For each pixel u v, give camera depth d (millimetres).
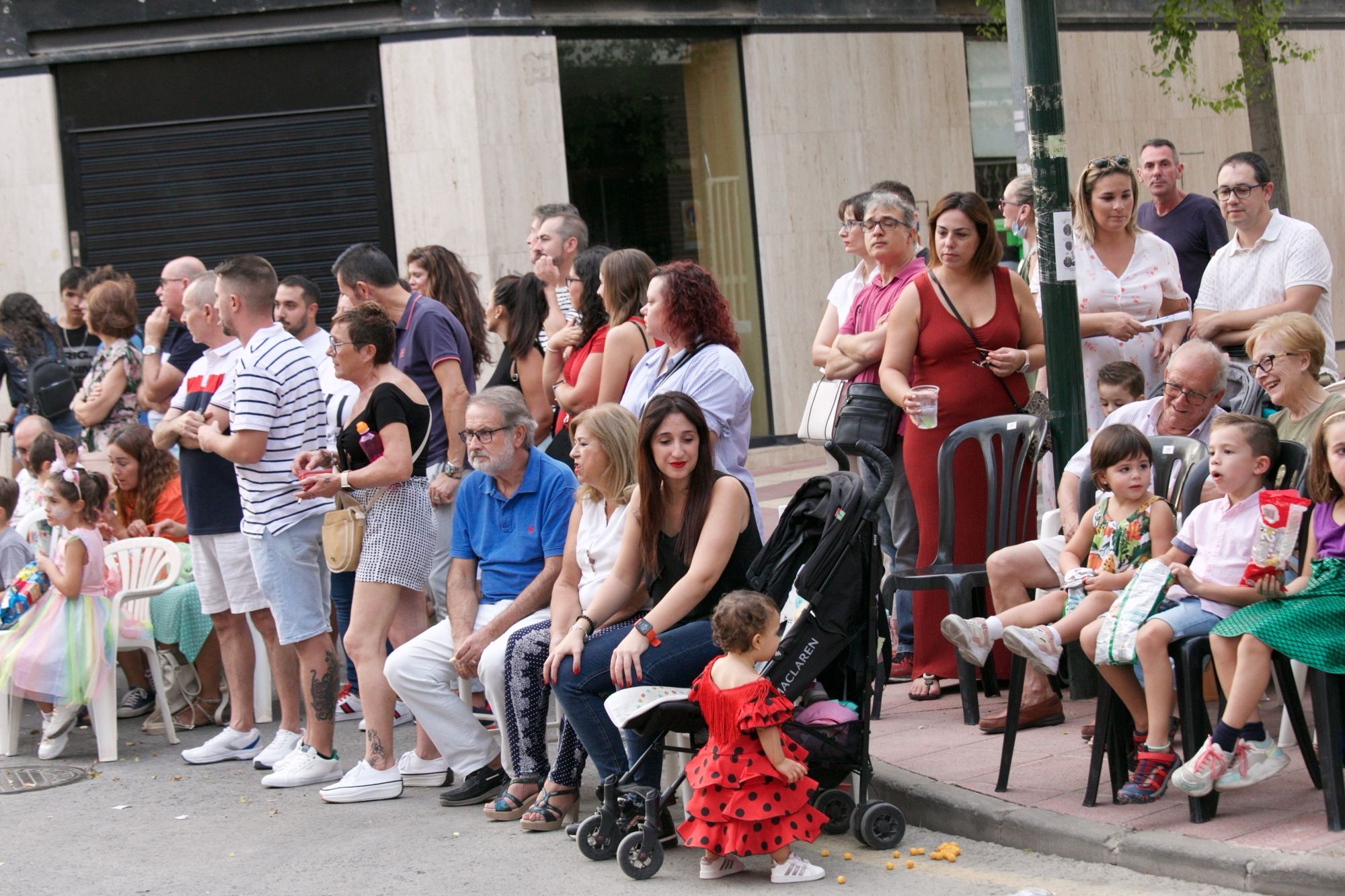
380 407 6160
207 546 7016
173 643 7922
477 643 5801
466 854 5309
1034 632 5094
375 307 6266
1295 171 18672
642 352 6605
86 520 7410
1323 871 4051
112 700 7301
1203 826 4602
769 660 4836
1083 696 6469
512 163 13203
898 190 7805
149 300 13445
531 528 5969
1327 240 18984
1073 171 16391
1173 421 5883
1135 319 6742
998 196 15664
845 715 5004
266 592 6480
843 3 14617
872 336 7043
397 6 13039
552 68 13367
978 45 15469
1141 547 5363
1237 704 4562
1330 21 18844
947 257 6531
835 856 4953
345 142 13188
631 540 5391
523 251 13289
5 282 13414
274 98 13164
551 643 5496
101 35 13211
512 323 7980
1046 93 6363
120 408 9672
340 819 5934
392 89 13062
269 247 13320
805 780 4754
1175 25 14414
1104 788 5129
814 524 5074
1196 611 4867
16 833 6070
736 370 5902
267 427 6387
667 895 4695
